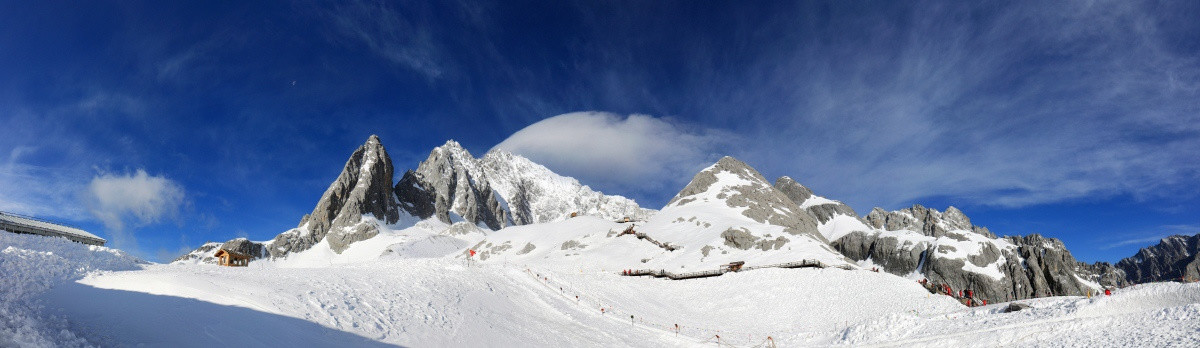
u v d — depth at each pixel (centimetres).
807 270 9262
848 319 6812
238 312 2856
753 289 8369
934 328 3884
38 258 2822
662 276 10256
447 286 4909
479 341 3578
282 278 3875
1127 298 3528
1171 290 3409
